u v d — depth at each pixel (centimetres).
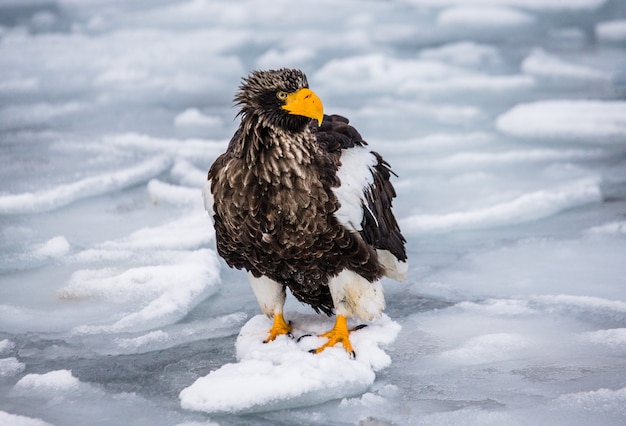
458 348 853
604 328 888
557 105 1806
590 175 1402
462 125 1742
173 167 1480
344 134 877
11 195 1291
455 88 2045
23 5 3159
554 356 831
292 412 739
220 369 780
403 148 1591
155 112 1867
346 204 776
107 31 2722
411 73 2156
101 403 753
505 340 863
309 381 751
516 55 2364
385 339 871
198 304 983
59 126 1738
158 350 864
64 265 1080
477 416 713
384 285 1027
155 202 1302
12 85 2089
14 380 799
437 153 1564
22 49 2481
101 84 2114
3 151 1550
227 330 915
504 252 1115
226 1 3077
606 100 1858
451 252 1124
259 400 735
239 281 1055
